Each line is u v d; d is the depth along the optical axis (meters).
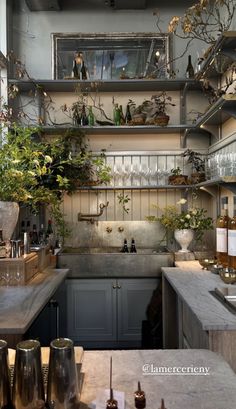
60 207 3.79
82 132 3.54
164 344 2.83
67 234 3.61
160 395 0.89
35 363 0.82
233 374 1.00
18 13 3.79
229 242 2.31
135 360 1.10
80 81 3.37
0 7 3.45
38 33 3.79
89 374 1.01
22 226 3.61
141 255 3.29
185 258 3.22
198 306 1.71
